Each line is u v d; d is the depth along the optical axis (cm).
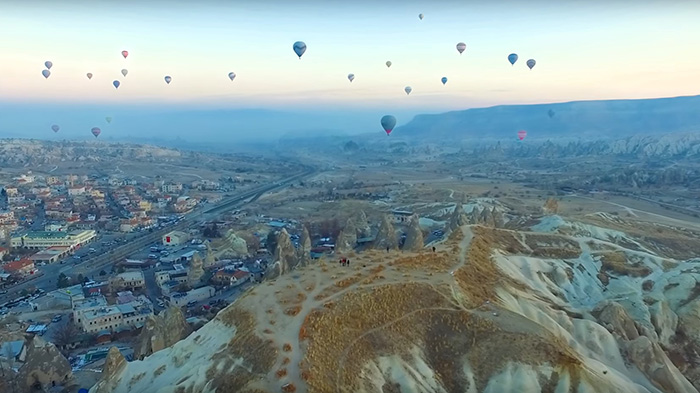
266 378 6272
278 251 14050
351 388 6569
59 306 15125
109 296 15912
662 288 12375
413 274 9581
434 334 8138
